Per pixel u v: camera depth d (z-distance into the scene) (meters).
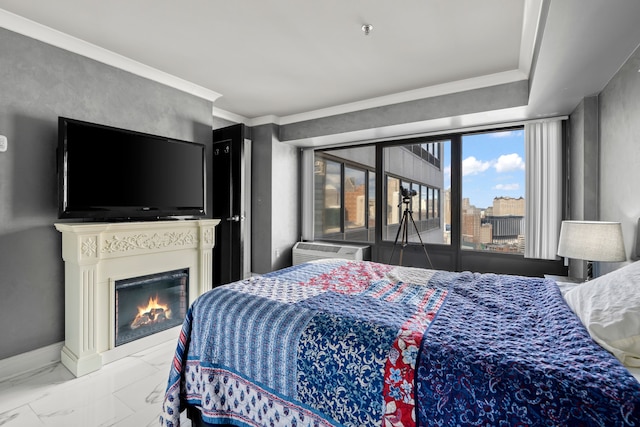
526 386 0.83
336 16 2.10
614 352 0.94
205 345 1.45
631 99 1.91
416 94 3.34
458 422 0.89
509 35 2.30
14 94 2.14
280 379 1.22
